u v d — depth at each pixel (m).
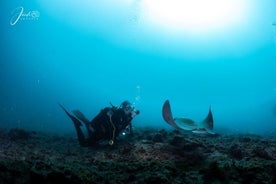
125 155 6.00
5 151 5.92
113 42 63.72
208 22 42.94
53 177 3.49
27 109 21.08
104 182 3.81
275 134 14.25
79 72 75.06
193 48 56.94
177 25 47.09
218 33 45.59
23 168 3.99
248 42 48.41
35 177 3.49
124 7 47.56
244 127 20.14
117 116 6.89
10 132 8.02
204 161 5.17
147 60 74.06
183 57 64.12
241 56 56.81
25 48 55.81
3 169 3.78
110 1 46.00
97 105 30.86
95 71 77.69
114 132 6.77
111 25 53.97
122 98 49.28
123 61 76.62
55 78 61.75
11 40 52.16
